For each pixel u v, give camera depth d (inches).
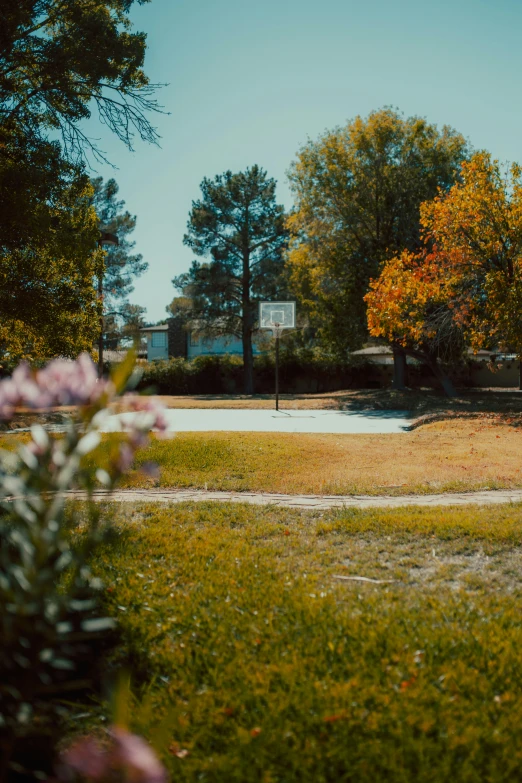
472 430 602.5
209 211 1737.2
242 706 111.0
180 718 106.7
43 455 75.5
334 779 94.4
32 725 98.4
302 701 111.9
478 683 116.5
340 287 1251.8
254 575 177.0
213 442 465.1
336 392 1491.1
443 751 98.9
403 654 127.0
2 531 75.9
